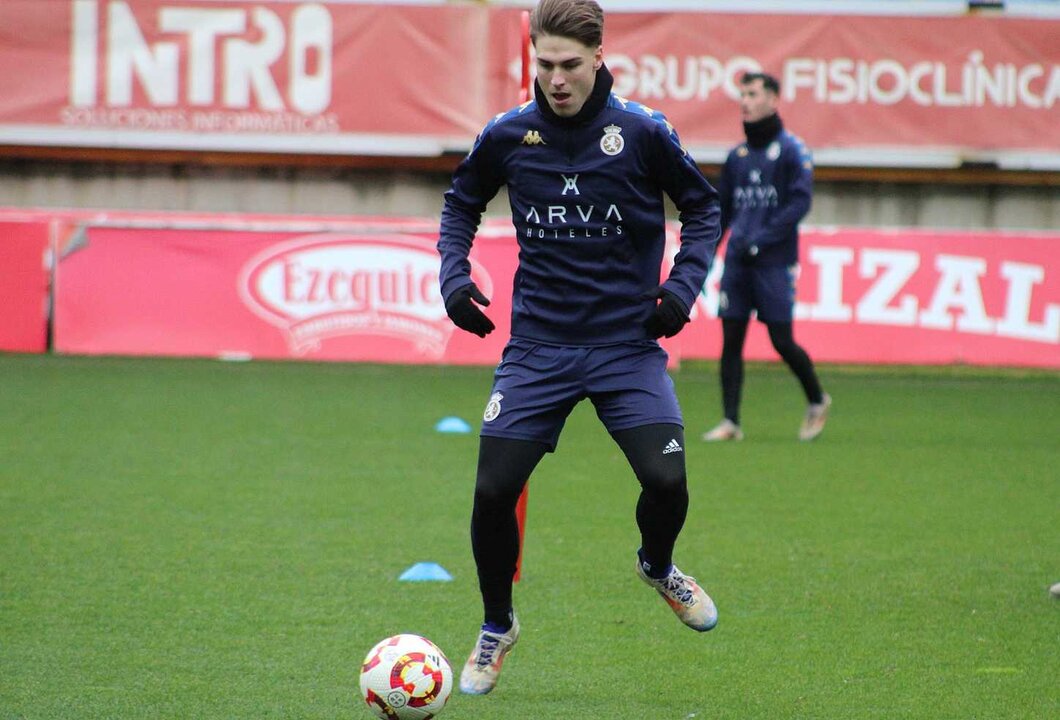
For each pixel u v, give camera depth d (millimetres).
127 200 58875
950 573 21500
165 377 45938
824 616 18891
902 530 24797
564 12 13945
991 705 15023
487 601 15188
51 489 27281
